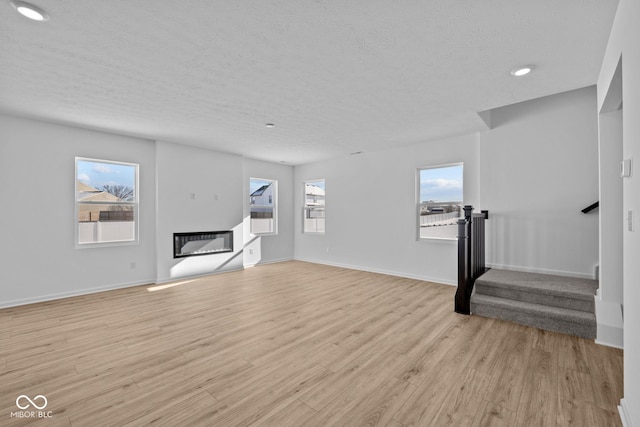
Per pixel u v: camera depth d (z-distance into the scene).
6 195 3.67
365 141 4.98
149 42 2.08
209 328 3.02
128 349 2.55
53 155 3.99
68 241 4.12
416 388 1.98
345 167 6.32
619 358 2.35
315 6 1.71
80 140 4.20
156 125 4.05
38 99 3.12
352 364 2.29
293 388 1.98
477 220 3.92
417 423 1.65
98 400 1.85
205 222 5.55
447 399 1.86
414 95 3.04
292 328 3.01
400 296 4.16
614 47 1.87
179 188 5.20
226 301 3.94
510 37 2.02
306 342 2.69
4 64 2.37
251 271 5.97
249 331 2.94
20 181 3.76
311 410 1.76
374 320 3.23
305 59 2.33
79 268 4.22
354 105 3.32
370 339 2.74
